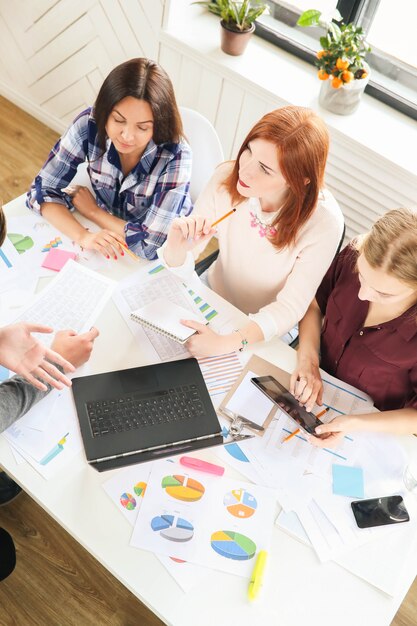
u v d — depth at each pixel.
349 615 1.10
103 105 1.52
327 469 1.29
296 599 1.11
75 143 1.66
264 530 1.18
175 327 1.39
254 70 2.22
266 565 1.13
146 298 1.51
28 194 1.68
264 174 1.34
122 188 1.73
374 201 2.20
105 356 1.38
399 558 1.19
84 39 2.52
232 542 1.15
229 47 2.21
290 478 1.26
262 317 1.50
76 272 1.51
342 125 2.10
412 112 2.19
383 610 1.12
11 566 1.67
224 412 1.33
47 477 1.18
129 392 1.32
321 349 1.59
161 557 1.12
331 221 1.46
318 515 1.22
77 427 1.26
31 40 2.68
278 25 2.34
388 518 1.23
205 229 1.50
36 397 1.26
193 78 2.33
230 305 1.55
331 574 1.15
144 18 2.27
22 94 2.95
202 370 1.40
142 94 1.48
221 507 1.19
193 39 2.25
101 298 1.48
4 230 1.10
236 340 1.44
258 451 1.29
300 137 1.28
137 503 1.17
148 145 1.64
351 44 1.99
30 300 1.44
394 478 1.30
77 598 1.71
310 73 2.29
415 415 1.38
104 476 1.20
